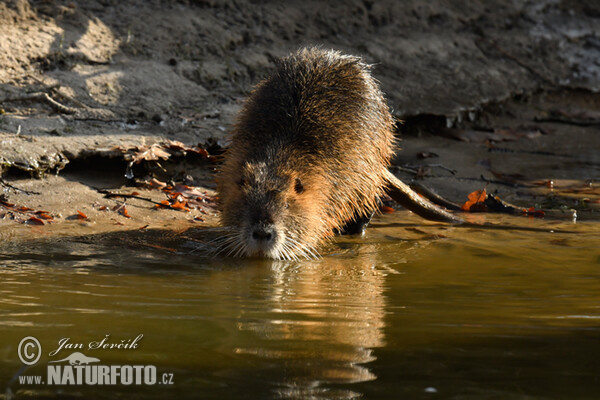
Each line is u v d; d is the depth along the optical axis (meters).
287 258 7.75
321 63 9.30
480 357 4.61
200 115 12.10
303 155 8.27
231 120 12.19
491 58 17.83
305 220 7.89
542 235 9.05
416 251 8.16
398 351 4.70
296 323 5.27
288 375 4.28
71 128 10.69
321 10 16.62
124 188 10.02
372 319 5.41
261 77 14.20
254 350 4.68
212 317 5.37
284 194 7.75
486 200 10.66
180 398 3.96
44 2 13.21
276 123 8.53
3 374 4.27
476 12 19.02
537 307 5.81
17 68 11.80
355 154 8.74
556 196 11.59
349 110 8.91
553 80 17.83
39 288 6.06
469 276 6.97
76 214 8.95
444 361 4.53
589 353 4.69
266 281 6.66
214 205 9.90
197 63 13.73
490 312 5.64
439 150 13.68
